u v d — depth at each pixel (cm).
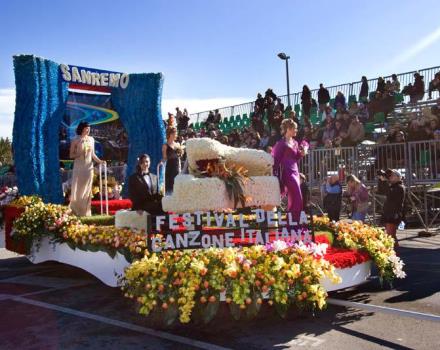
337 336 504
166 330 542
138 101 1303
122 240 687
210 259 525
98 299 705
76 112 1258
